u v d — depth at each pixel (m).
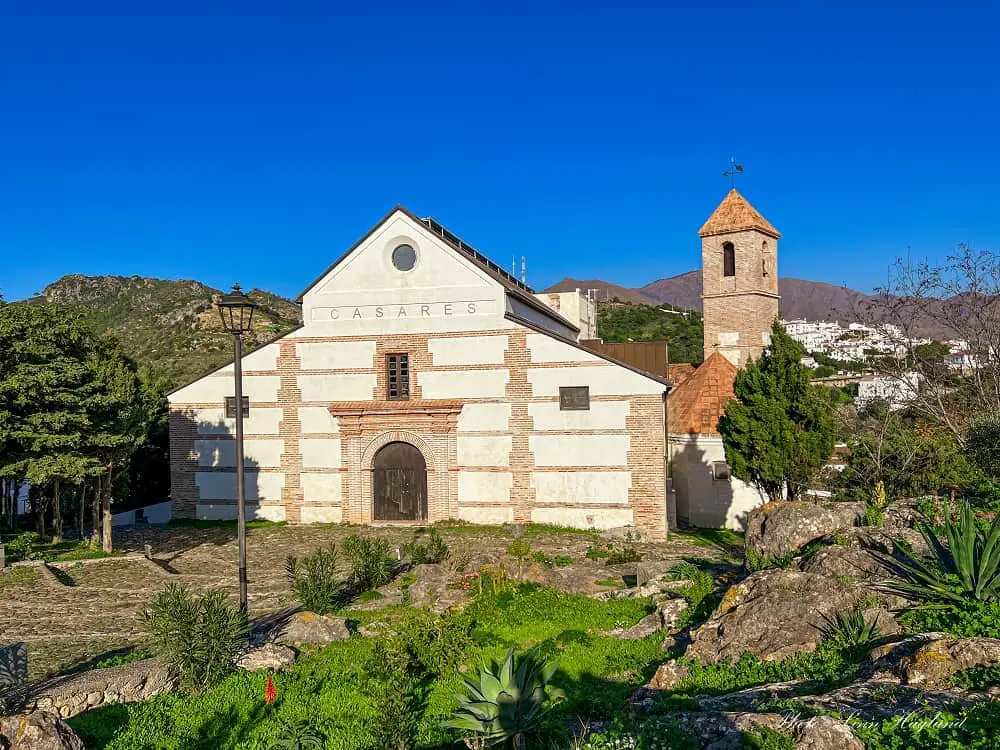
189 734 11.41
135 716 11.95
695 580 18.38
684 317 102.56
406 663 13.44
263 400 34.28
